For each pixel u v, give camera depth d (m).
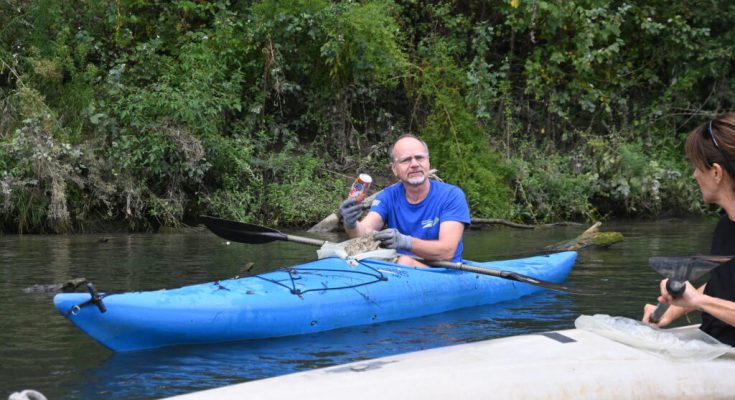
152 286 5.17
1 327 4.00
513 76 12.73
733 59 12.79
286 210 9.77
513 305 4.85
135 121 9.31
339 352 3.63
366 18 10.56
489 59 12.71
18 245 7.64
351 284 4.31
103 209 9.45
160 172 9.49
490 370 2.36
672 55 12.35
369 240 4.66
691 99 12.85
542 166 11.52
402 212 4.80
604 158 11.41
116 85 9.54
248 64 10.77
